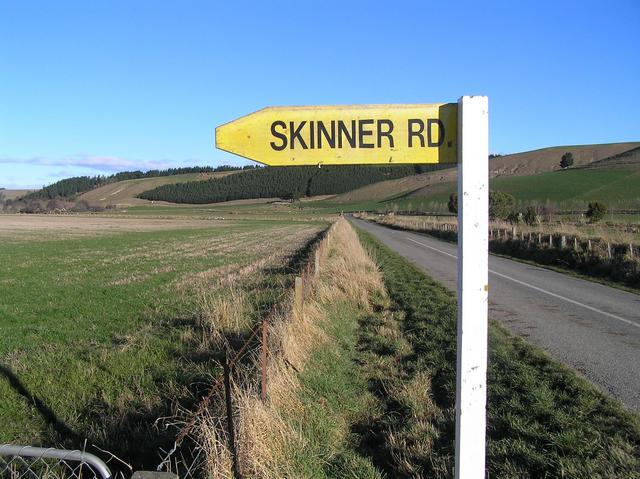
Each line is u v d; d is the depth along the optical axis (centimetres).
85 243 3803
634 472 407
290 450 418
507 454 448
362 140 288
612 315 1048
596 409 534
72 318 1088
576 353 753
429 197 12706
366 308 1100
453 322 933
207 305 1008
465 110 274
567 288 1440
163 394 611
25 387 643
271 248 3142
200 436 388
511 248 2627
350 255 1816
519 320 996
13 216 11150
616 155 13862
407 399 579
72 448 486
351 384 636
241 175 19475
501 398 571
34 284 1636
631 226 3394
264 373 487
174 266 2191
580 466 417
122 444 490
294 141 290
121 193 19488
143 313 1121
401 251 2698
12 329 980
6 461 458
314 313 859
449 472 415
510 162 16362
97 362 741
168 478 275
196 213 13350
